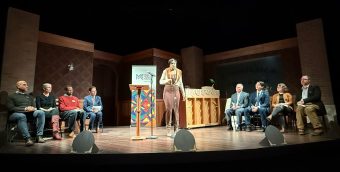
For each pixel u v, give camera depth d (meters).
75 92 6.28
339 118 5.34
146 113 7.02
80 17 6.67
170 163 2.64
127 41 8.20
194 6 6.60
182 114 6.08
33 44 4.99
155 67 7.14
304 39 5.93
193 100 6.37
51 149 3.00
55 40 6.00
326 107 5.47
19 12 4.85
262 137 4.12
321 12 5.70
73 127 4.54
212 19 7.27
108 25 7.29
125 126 7.59
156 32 7.88
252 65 7.61
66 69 6.14
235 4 6.47
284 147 3.03
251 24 7.32
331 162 3.48
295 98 5.24
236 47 8.16
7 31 4.65
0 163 2.70
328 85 5.49
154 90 7.09
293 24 6.66
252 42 7.83
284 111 4.75
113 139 4.00
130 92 8.14
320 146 3.37
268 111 5.05
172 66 4.29
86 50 6.64
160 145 3.26
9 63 4.62
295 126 5.04
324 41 5.61
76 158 2.63
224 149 2.80
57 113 4.27
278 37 7.25
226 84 8.12
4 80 4.53
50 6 5.90
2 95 4.47
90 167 2.64
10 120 3.60
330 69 5.51
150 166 2.64
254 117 5.59
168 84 4.27
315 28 5.77
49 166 2.65
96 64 7.85
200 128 6.37
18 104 3.93
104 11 6.57
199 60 8.53
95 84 8.49
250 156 2.82
